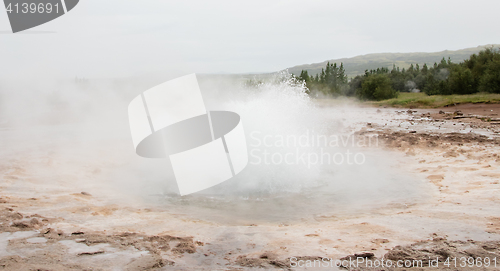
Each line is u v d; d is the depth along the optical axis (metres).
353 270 3.53
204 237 4.50
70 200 5.90
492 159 8.48
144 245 4.20
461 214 4.99
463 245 4.00
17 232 4.50
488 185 6.39
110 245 4.19
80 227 4.75
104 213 5.41
